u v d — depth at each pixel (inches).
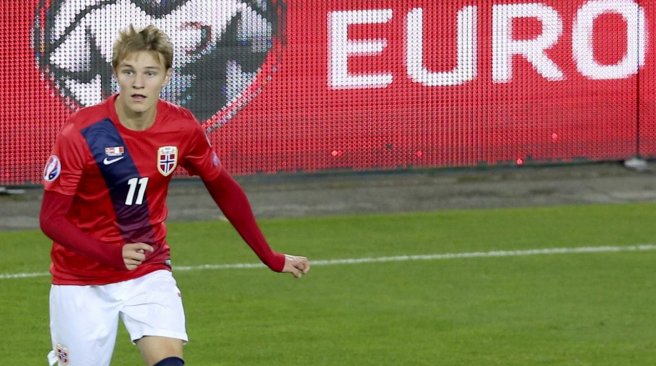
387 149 1955.0
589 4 1979.6
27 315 1242.0
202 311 1247.5
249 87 1908.2
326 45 1919.3
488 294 1310.3
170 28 1881.2
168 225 1692.9
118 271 746.2
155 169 733.3
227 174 773.3
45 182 718.5
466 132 1969.7
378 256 1496.1
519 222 1686.8
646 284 1349.7
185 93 1892.2
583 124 1999.3
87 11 1849.2
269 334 1161.4
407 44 1939.0
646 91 2011.6
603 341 1131.3
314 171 1936.5
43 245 1576.0
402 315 1229.1
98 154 716.7
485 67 1961.1
